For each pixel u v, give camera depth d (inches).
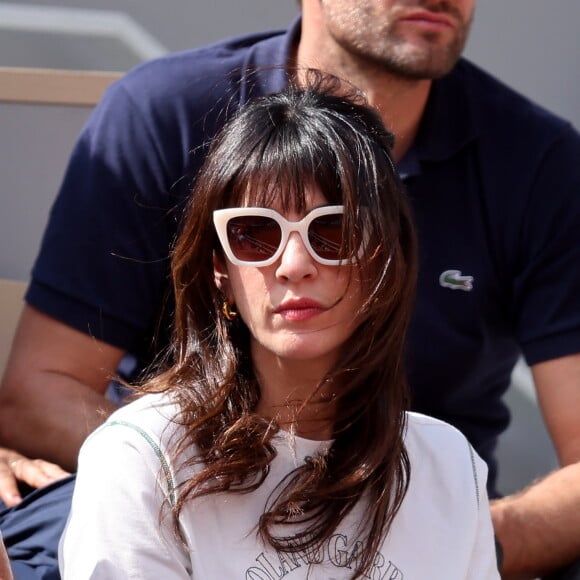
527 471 495.5
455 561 242.2
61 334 352.2
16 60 496.7
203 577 223.6
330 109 241.1
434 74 352.8
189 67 369.7
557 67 504.4
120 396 372.8
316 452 237.5
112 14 498.6
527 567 335.3
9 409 350.6
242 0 498.6
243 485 230.4
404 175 362.3
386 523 235.9
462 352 361.7
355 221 228.1
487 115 375.6
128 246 354.9
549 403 363.9
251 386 243.0
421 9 347.3
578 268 364.2
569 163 373.7
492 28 504.4
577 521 336.2
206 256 243.4
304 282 229.0
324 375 236.8
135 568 223.0
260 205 230.2
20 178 424.5
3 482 324.5
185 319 249.4
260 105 242.8
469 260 361.4
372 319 236.5
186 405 238.2
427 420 260.2
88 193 358.9
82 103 420.5
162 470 230.1
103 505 227.1
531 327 367.2
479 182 367.2
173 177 357.1
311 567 228.1
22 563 275.4
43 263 357.4
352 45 356.2
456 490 249.4
